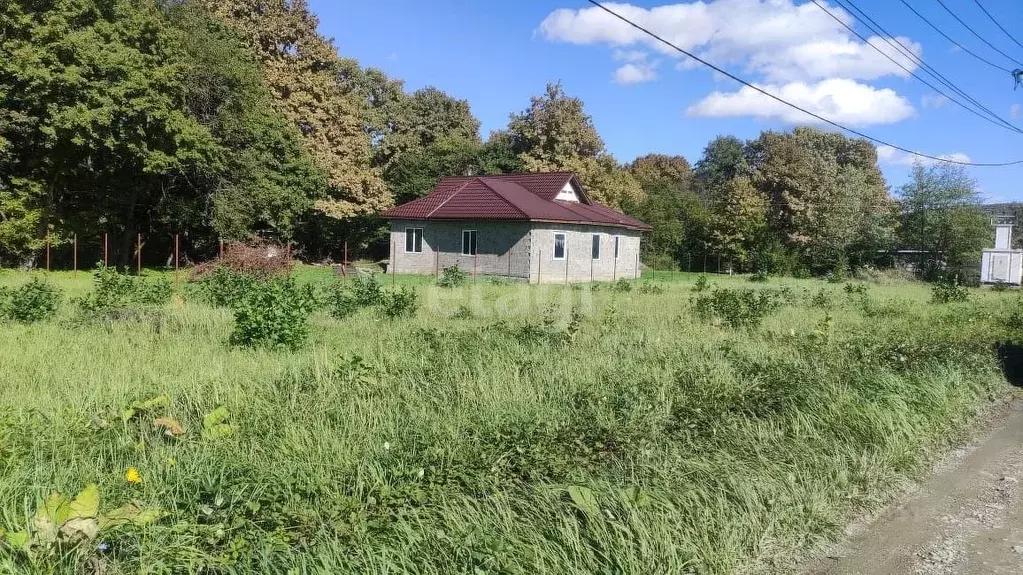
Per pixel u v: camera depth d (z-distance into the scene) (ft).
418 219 104.42
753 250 145.69
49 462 14.53
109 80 77.46
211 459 14.94
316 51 124.47
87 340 30.19
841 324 44.50
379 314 44.06
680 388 22.74
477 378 22.94
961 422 24.58
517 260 95.45
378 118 145.69
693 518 13.74
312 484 13.75
